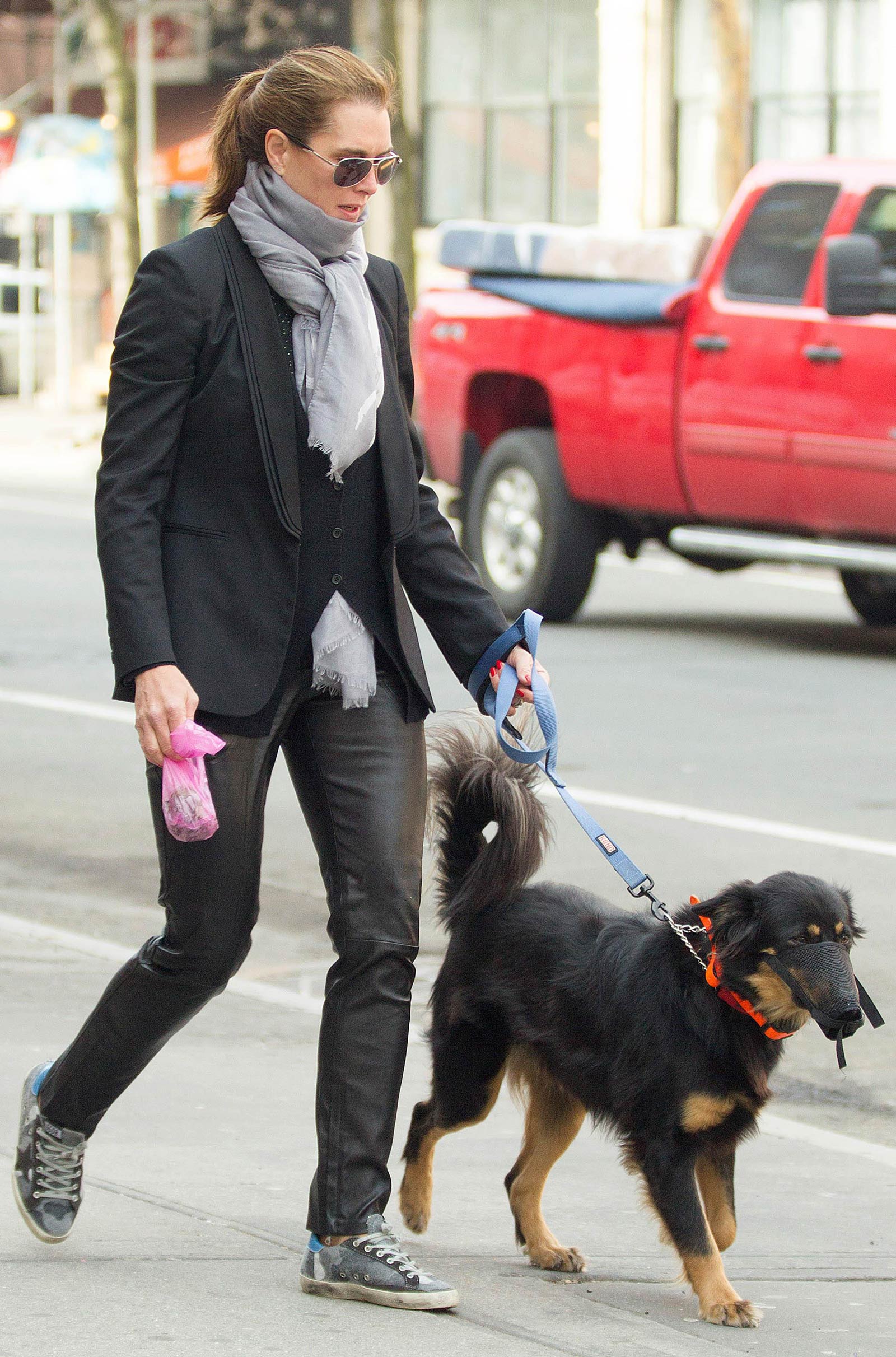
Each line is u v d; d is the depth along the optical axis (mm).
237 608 7355
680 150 52781
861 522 23312
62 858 15461
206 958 7391
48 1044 10688
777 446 23750
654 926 8336
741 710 21391
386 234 57062
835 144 50062
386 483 7602
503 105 55781
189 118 62688
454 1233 8656
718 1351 7195
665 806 17062
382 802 7566
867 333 22828
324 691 7602
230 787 7340
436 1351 6793
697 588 31703
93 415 64062
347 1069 7480
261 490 7379
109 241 67562
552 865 15109
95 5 53219
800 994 7664
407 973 7598
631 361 25375
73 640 25234
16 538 34969
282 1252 7848
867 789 17859
